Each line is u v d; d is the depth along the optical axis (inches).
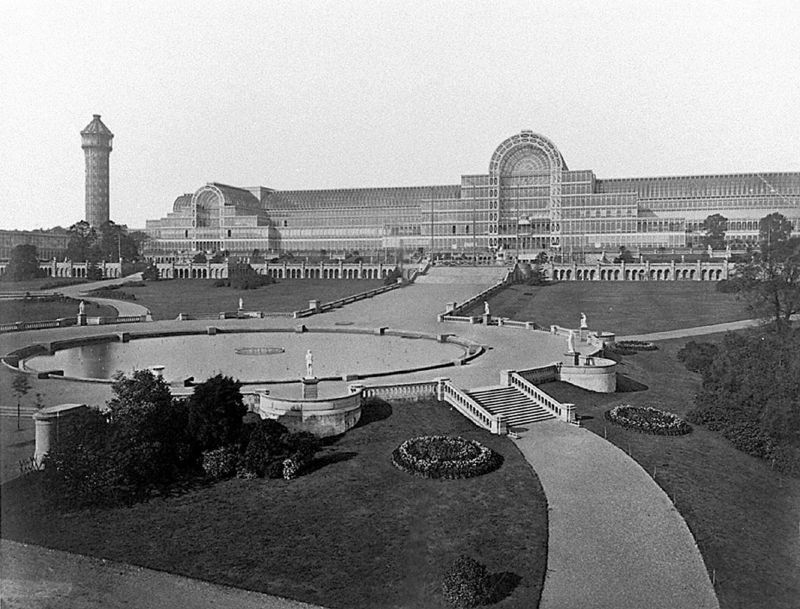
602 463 1945.1
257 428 1893.5
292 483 1771.7
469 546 1471.5
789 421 2094.0
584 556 1430.9
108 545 1428.4
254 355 3262.8
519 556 1428.4
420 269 7500.0
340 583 1328.7
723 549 1489.9
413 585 1323.8
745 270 3622.0
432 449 1952.5
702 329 4175.7
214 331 4089.6
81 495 1542.8
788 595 1326.3
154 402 1788.9
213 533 1505.9
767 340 2652.6
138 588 1274.6
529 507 1653.5
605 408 2524.6
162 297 6333.7
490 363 2955.2
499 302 5585.6
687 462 1995.6
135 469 1656.0
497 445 2076.8
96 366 2940.5
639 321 4564.5
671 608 1246.9
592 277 7524.6
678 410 2532.0
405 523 1569.9
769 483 1907.0
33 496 1403.8
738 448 2139.5
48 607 1151.0
